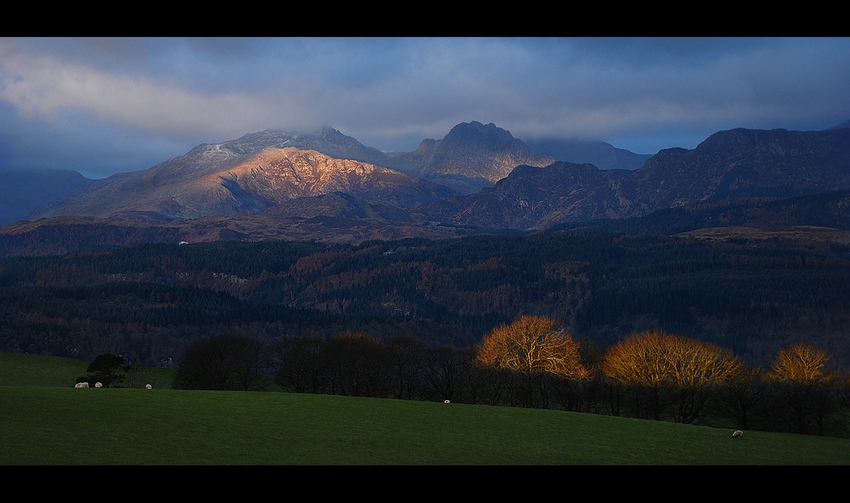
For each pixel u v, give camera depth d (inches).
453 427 2241.6
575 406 3676.2
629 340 4200.3
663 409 3597.4
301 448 1823.3
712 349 4013.3
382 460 1769.2
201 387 4082.2
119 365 4077.3
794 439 2484.0
